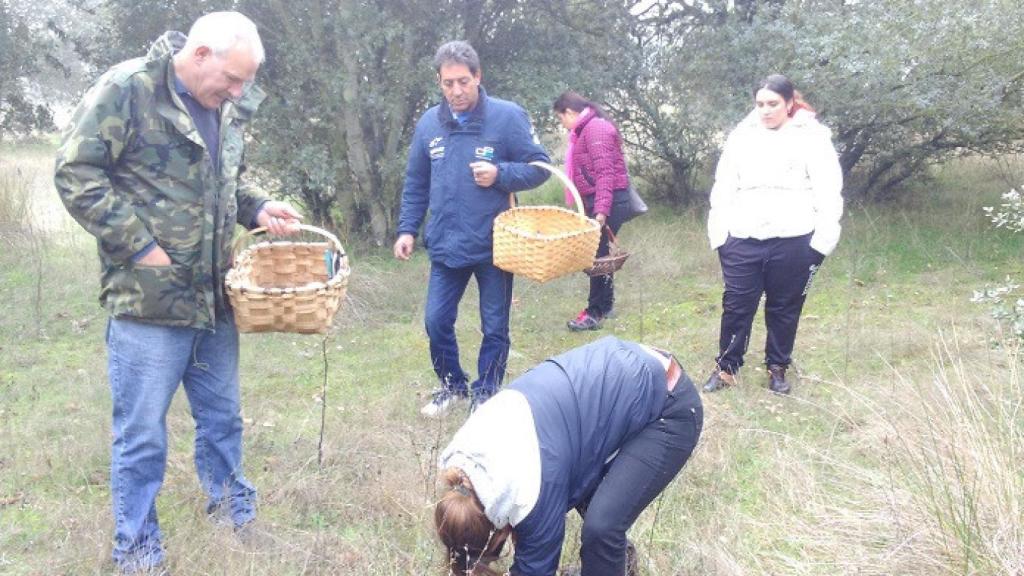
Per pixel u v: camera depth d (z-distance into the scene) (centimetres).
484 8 837
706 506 390
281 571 341
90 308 674
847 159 913
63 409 501
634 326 655
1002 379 452
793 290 496
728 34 867
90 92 296
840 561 339
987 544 315
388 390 529
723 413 479
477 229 460
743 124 494
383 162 795
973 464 344
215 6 747
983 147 875
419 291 712
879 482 372
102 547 346
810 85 780
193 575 336
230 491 367
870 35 736
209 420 355
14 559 357
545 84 820
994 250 783
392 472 412
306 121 784
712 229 506
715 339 607
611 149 612
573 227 484
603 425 271
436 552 349
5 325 629
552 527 257
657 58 916
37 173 1178
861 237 837
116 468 329
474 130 452
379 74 787
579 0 901
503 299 477
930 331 592
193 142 300
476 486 246
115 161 296
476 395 484
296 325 327
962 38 716
